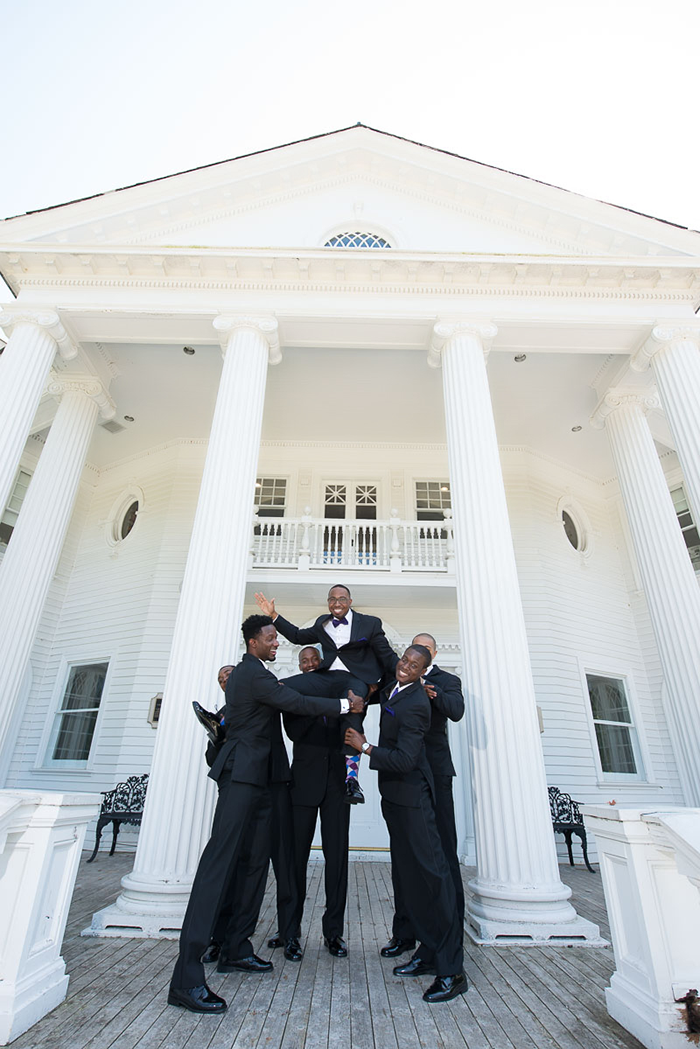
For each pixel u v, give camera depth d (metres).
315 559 10.00
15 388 6.93
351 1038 2.74
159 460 11.95
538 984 3.47
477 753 5.02
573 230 8.52
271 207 8.95
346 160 9.12
